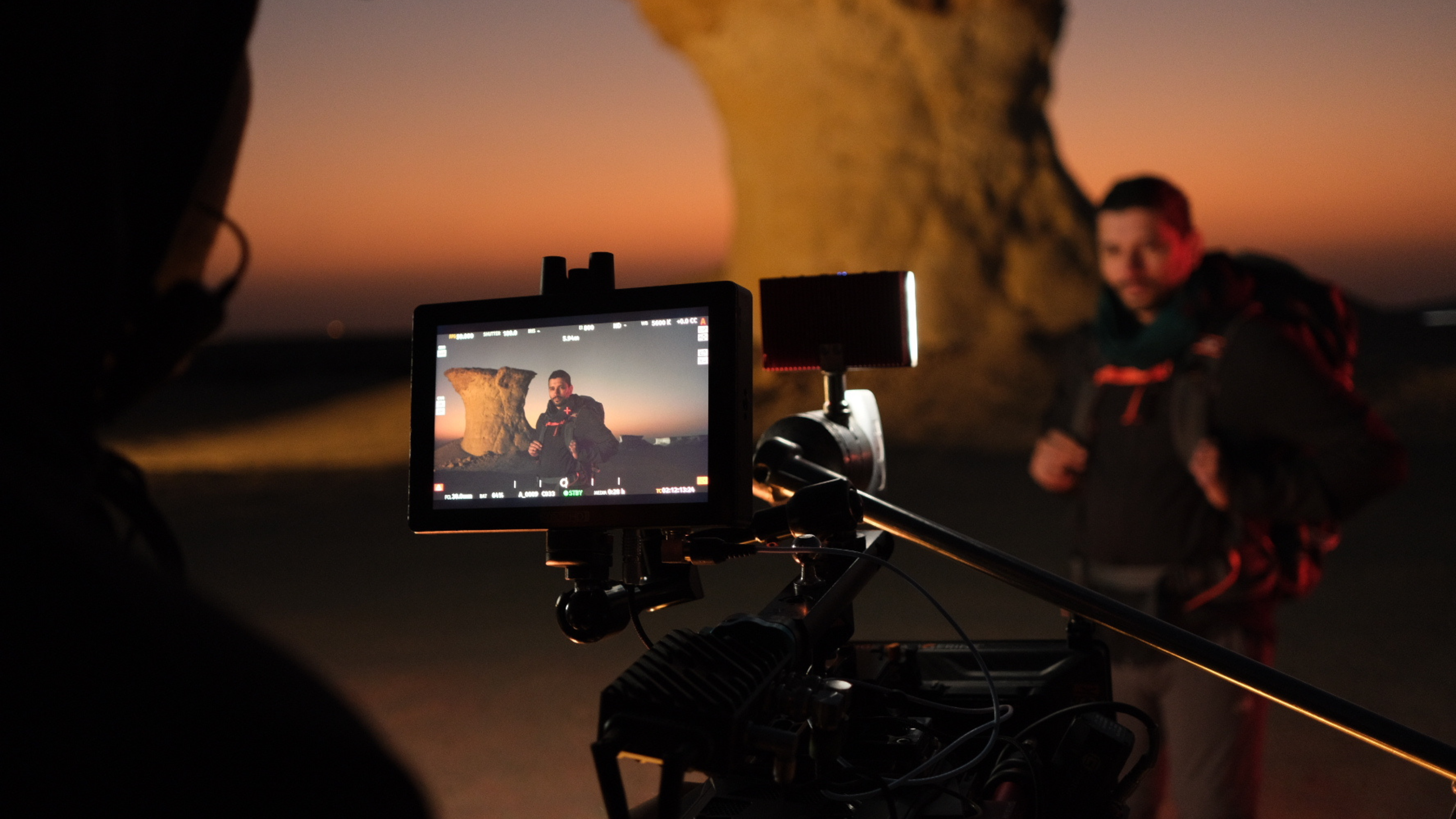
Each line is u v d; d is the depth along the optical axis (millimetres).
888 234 18125
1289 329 1975
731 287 874
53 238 272
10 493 235
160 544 328
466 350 943
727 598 5449
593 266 965
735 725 598
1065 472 2195
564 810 2736
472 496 924
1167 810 2238
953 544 998
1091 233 18344
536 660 4277
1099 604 952
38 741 221
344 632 4918
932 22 17812
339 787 244
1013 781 847
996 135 18250
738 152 19281
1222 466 1938
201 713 234
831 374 1132
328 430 18609
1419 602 5117
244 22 324
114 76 293
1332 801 2633
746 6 18016
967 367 16109
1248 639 1985
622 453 886
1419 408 14375
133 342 321
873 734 930
